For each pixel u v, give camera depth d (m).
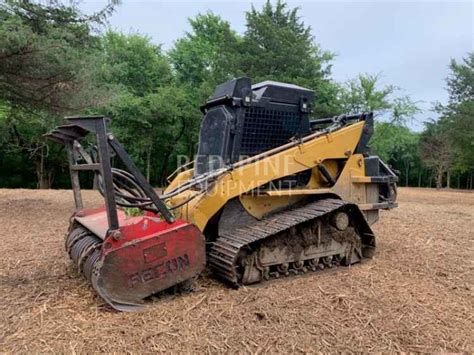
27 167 26.14
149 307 3.44
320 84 19.72
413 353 2.92
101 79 11.38
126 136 21.06
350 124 5.38
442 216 9.70
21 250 5.46
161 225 3.55
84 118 3.30
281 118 4.82
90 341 2.92
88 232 4.25
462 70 18.41
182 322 3.22
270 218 4.51
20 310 3.40
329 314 3.46
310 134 5.05
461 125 17.09
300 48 18.92
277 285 4.10
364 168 5.32
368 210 5.42
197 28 26.69
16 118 11.88
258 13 20.03
